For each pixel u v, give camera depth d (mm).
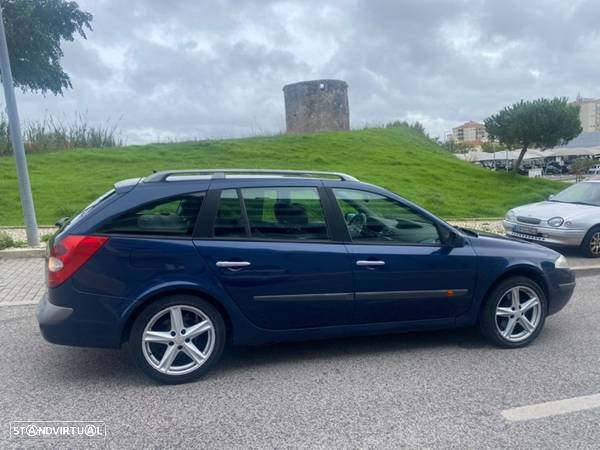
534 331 4438
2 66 8102
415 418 3166
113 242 3502
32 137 18328
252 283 3732
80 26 14773
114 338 3520
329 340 4613
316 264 3861
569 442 2885
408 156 21125
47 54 14523
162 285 3545
